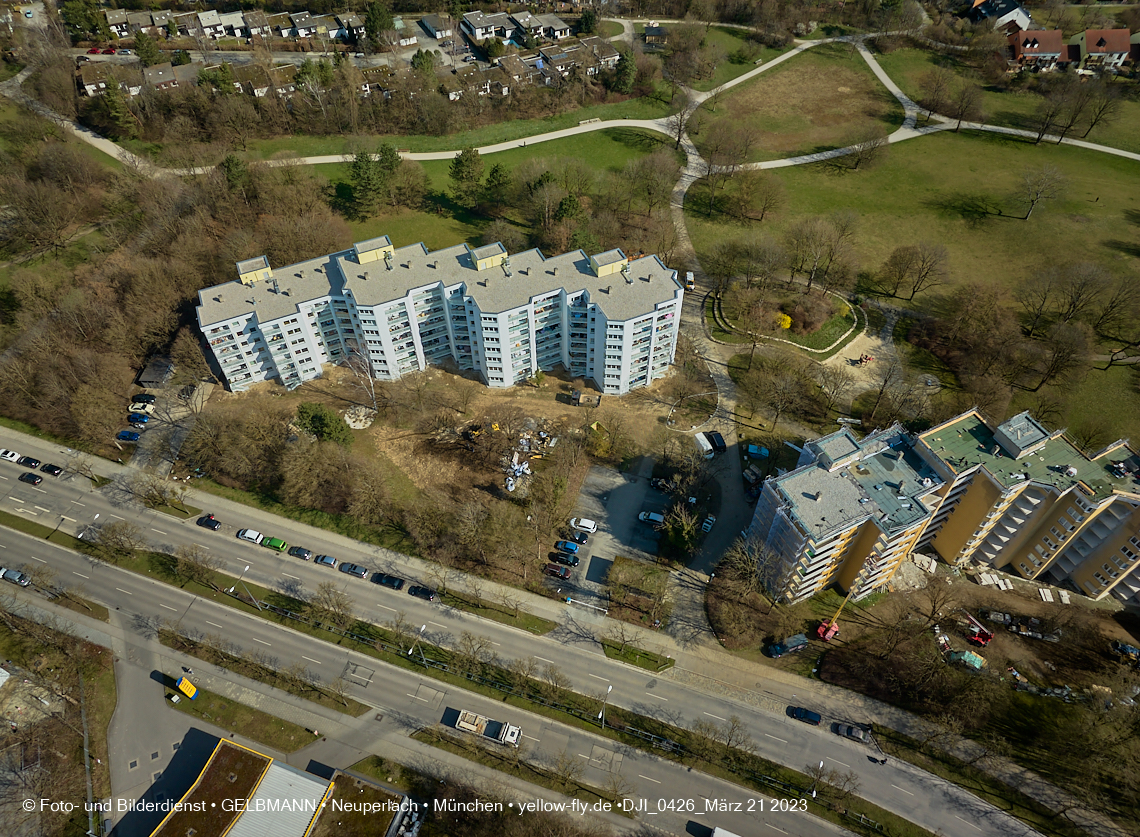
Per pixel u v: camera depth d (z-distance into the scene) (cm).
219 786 12800
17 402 19638
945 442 14962
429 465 18138
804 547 13750
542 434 18750
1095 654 14725
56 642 15200
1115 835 12581
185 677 14712
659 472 18050
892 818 12775
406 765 13512
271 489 17888
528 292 18575
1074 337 18888
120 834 12731
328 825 12394
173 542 17000
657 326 18638
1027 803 12925
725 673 14612
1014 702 14062
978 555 16300
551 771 13412
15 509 17662
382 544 16788
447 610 15625
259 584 16200
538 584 15988
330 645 15162
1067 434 18350
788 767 13375
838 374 19950
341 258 19325
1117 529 14525
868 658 14662
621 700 14288
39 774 13425
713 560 16388
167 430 19175
